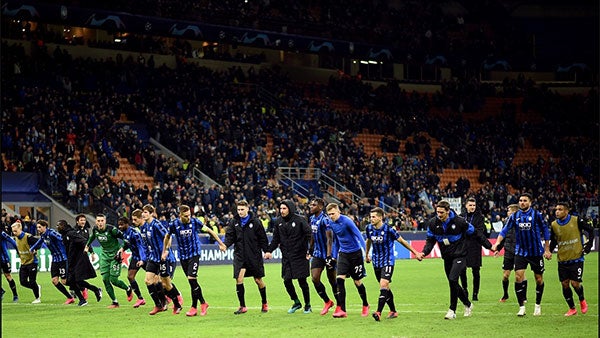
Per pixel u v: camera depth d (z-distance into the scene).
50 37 43.62
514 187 49.38
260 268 15.93
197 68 47.19
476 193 45.12
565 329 13.23
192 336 12.90
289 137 44.78
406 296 19.56
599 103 56.59
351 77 55.84
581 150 53.56
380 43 55.88
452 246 14.57
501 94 59.31
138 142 38.56
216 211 35.16
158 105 42.56
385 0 60.91
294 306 15.98
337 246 15.45
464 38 61.31
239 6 50.69
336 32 54.22
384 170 44.78
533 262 14.98
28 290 21.77
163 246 15.80
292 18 52.97
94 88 42.31
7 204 33.19
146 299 19.22
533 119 58.12
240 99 46.31
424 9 61.38
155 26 45.72
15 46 40.56
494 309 16.38
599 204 45.34
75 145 37.09
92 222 33.34
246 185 36.97
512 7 65.69
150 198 34.84
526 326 13.60
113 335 13.18
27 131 35.50
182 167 38.59
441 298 19.03
